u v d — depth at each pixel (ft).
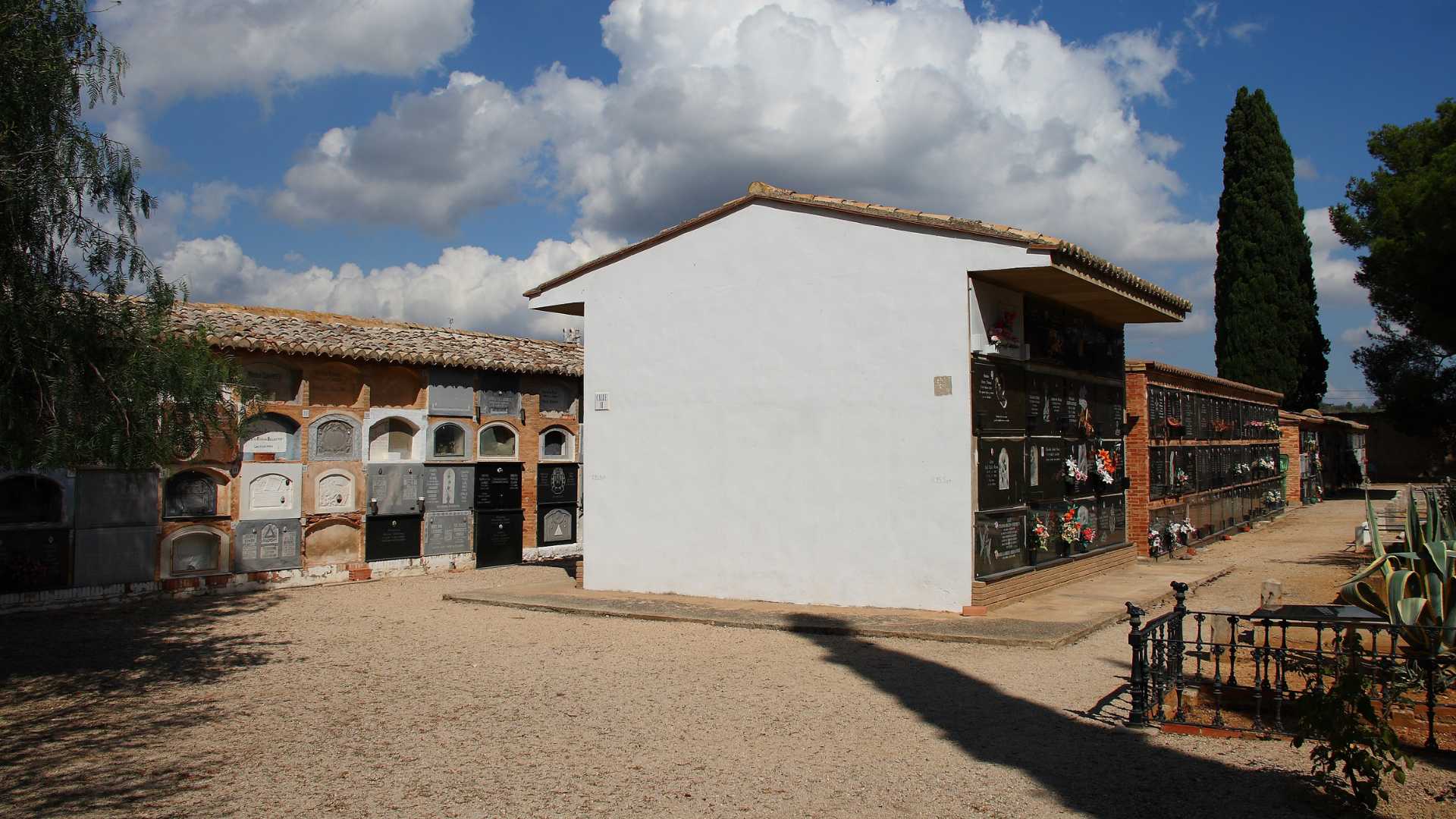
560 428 74.33
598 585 53.01
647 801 20.80
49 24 29.60
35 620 46.75
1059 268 41.65
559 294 55.42
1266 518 101.24
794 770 22.71
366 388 61.98
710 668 34.04
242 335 55.83
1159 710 26.21
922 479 43.83
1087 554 54.95
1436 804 19.65
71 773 23.34
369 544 61.82
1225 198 136.87
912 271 44.29
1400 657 28.35
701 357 50.24
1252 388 94.32
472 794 21.40
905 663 34.40
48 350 28.63
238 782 22.48
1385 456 181.68
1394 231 92.99
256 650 39.04
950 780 21.74
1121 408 61.98
